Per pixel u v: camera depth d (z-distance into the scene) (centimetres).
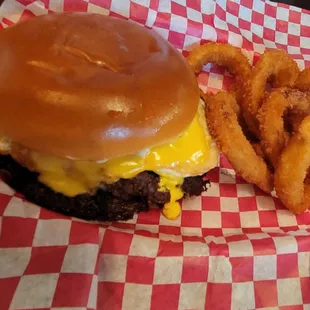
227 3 25
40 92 16
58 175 17
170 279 17
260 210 21
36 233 16
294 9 27
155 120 17
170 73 18
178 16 24
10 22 21
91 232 17
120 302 17
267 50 25
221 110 21
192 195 20
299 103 22
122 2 22
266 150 22
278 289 18
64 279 16
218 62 24
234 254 18
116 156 16
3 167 18
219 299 18
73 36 17
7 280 16
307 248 19
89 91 16
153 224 20
